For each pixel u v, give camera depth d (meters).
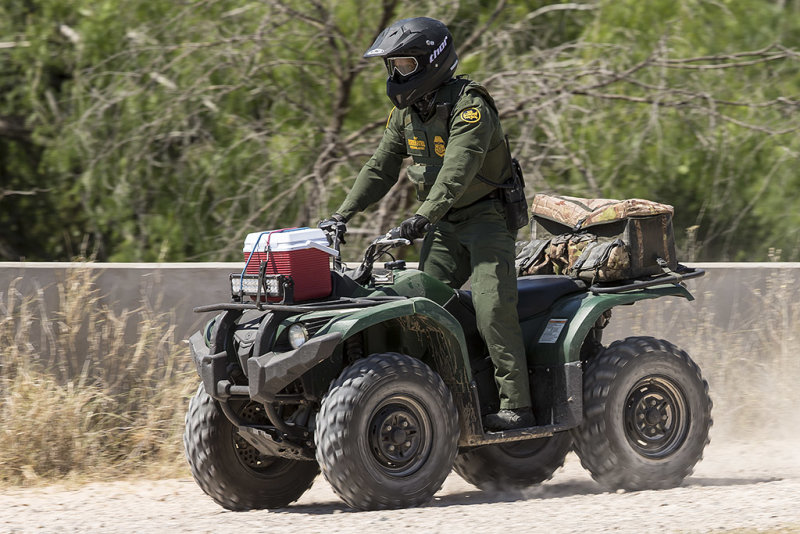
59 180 46.78
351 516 17.09
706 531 15.45
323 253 17.97
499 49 40.59
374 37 40.16
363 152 39.41
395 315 17.34
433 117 18.89
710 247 43.44
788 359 28.70
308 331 17.22
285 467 19.83
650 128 36.97
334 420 17.25
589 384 19.83
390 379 17.50
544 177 38.91
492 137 19.05
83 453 23.72
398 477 17.66
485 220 19.34
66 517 18.83
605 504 18.19
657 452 20.08
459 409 18.45
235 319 18.42
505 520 16.59
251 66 39.09
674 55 40.44
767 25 43.66
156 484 22.75
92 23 41.72
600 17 40.91
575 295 20.33
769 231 43.72
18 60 45.19
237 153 40.38
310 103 41.25
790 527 15.60
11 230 53.03
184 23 39.66
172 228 42.31
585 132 38.53
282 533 16.20
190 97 38.50
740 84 42.12
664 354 20.08
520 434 18.97
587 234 20.70
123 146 40.66
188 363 25.14
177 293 25.36
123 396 24.81
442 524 16.30
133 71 40.31
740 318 28.67
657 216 20.38
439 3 39.06
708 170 42.06
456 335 18.05
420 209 18.09
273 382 17.05
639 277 20.50
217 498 19.39
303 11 39.75
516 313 19.19
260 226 39.88
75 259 26.38
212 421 19.11
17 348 24.41
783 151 40.59
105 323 24.92
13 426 23.50
